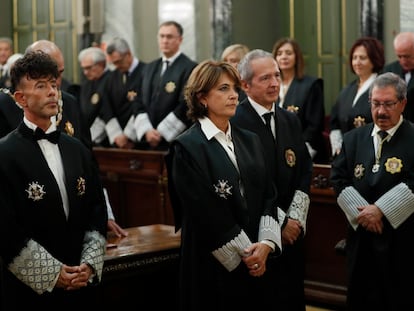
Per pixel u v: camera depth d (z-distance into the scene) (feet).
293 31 26.81
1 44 25.82
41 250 10.34
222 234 11.45
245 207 11.77
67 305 10.87
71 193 10.75
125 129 22.36
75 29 31.32
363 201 13.82
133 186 21.25
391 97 13.57
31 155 10.55
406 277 13.74
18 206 10.45
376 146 13.97
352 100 17.89
